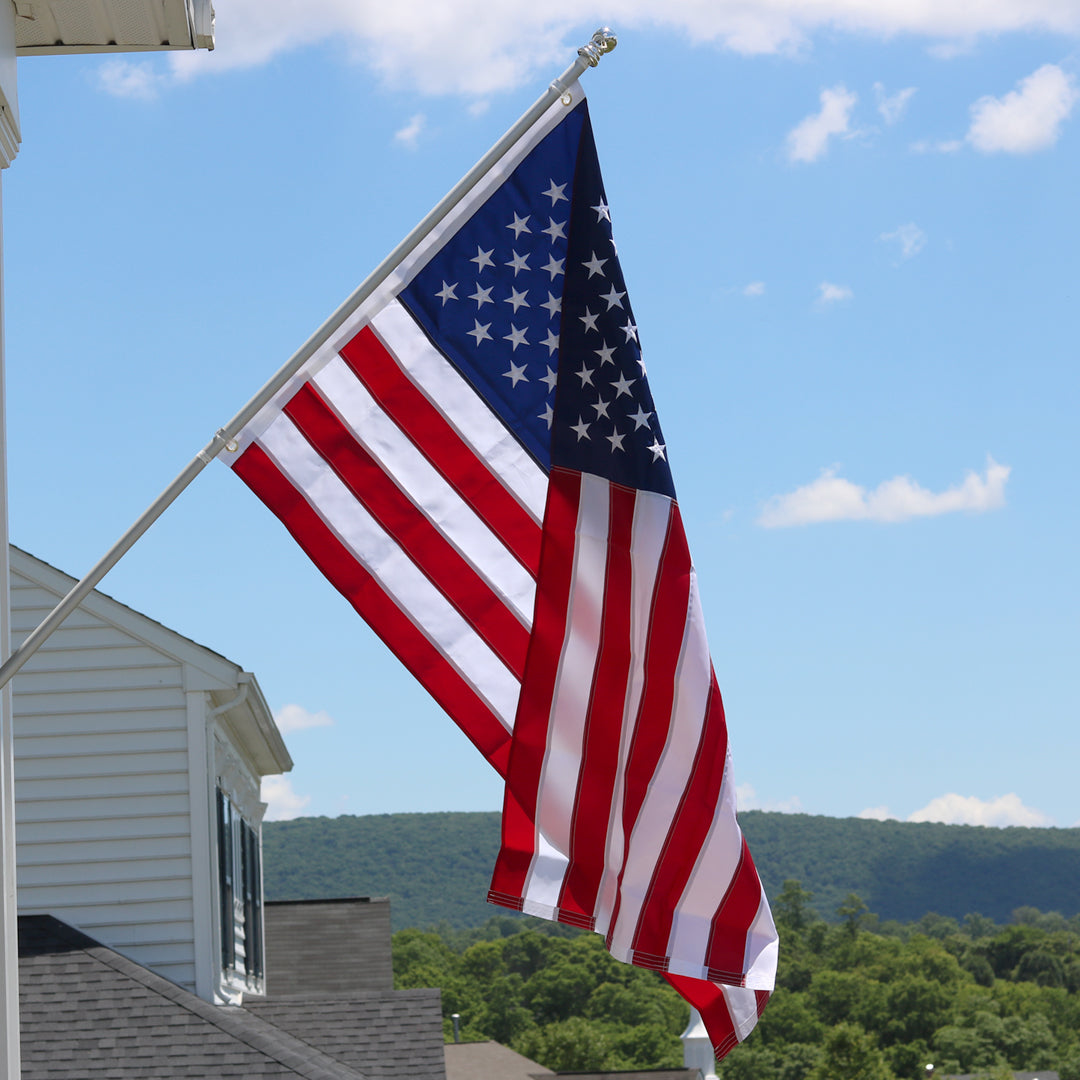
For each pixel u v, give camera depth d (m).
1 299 7.55
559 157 8.82
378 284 8.11
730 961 8.40
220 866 17.91
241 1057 14.75
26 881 16.81
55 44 8.62
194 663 17.34
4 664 7.23
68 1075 14.42
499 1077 40.50
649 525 8.61
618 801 8.42
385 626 8.55
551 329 8.78
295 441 8.62
